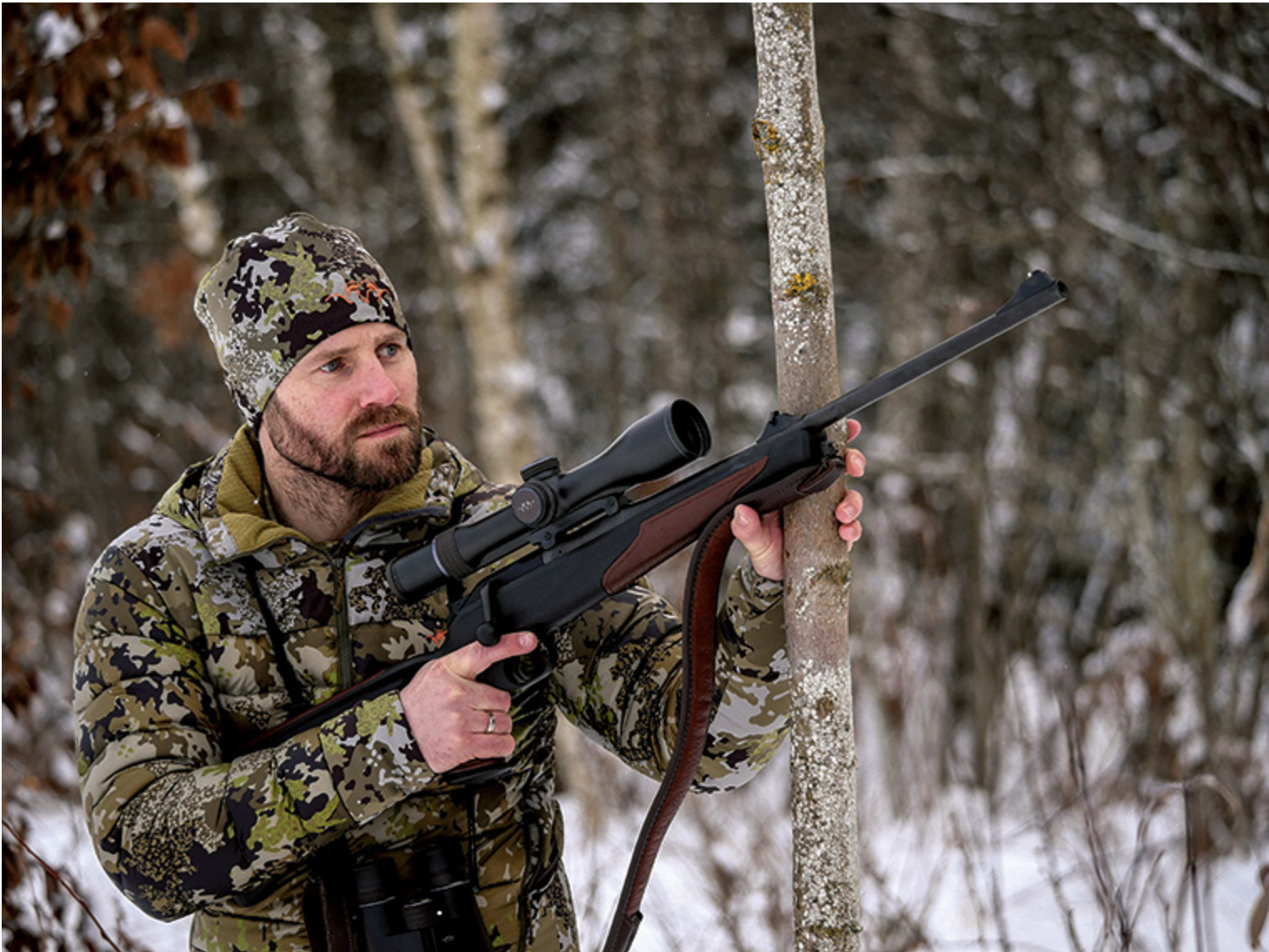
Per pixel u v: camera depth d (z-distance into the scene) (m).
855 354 11.60
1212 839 3.55
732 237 11.40
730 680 1.77
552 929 1.90
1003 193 7.32
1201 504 6.13
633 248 12.64
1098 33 6.12
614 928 1.76
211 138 10.48
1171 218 6.48
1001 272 7.80
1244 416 6.20
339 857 1.77
